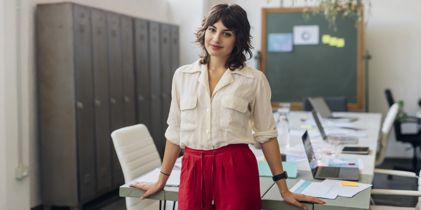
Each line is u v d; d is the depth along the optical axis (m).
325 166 3.06
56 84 4.52
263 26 7.01
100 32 4.91
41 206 4.70
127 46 5.49
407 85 7.11
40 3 4.55
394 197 4.71
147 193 2.44
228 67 2.17
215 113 2.14
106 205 4.91
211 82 2.18
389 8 7.05
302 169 2.99
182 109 2.21
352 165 3.11
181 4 7.27
